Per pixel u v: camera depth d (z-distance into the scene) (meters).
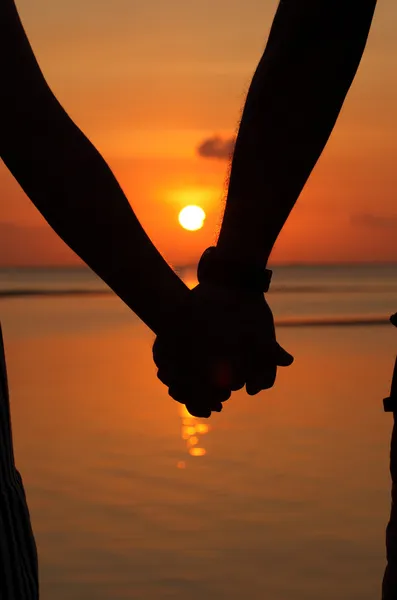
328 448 8.61
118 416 10.70
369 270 109.38
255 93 1.48
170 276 1.36
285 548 5.39
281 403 11.68
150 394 12.66
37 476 7.40
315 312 35.22
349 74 1.48
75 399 12.22
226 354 1.40
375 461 7.97
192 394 1.42
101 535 5.66
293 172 1.48
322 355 18.64
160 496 6.67
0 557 1.09
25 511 1.16
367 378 14.46
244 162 1.48
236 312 1.40
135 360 17.64
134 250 1.32
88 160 1.28
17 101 1.25
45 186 1.28
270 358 1.42
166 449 8.61
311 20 1.45
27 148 1.26
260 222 1.47
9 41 1.25
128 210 1.31
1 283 84.44
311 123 1.47
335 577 4.89
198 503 6.46
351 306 39.88
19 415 10.82
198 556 5.24
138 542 5.50
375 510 6.25
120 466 7.79
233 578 4.87
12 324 29.28
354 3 1.44
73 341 22.36
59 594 4.60
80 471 7.59
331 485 7.02
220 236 1.48
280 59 1.47
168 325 1.37
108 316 33.34
